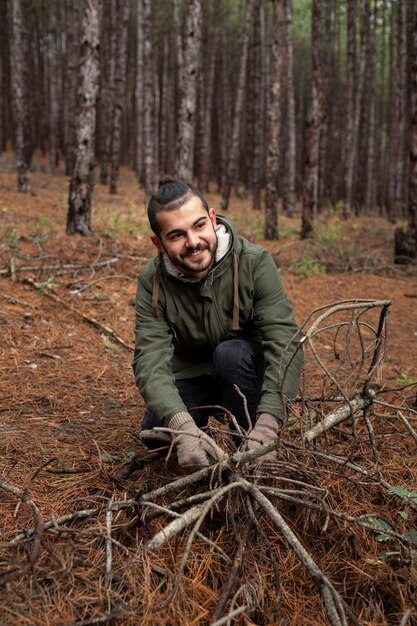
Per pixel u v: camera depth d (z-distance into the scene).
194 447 1.98
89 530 2.00
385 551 2.01
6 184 14.46
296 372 2.17
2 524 2.13
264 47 21.48
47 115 28.38
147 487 2.38
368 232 13.92
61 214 10.48
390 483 2.45
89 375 3.90
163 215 2.01
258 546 2.03
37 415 3.21
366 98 22.53
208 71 23.62
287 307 2.24
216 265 2.17
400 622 1.68
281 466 2.05
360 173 24.12
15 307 4.96
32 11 24.00
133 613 1.65
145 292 2.30
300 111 29.12
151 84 14.18
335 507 2.20
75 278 6.02
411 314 6.46
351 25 15.63
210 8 24.02
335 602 1.57
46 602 1.70
